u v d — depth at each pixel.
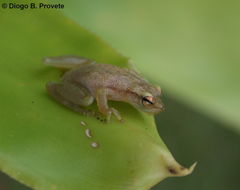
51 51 0.25
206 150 0.34
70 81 0.24
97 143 0.23
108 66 0.25
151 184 0.23
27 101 0.23
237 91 0.25
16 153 0.22
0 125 0.23
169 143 0.34
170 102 0.34
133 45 0.25
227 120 0.25
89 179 0.22
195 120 0.35
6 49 0.24
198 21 0.26
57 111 0.23
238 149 0.35
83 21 0.25
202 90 0.25
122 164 0.23
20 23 0.25
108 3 0.26
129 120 0.24
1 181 0.31
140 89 0.24
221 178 0.34
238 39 0.26
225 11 0.26
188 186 0.33
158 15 0.26
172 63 0.25
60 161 0.23
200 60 0.25
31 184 0.22
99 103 0.24
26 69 0.24
